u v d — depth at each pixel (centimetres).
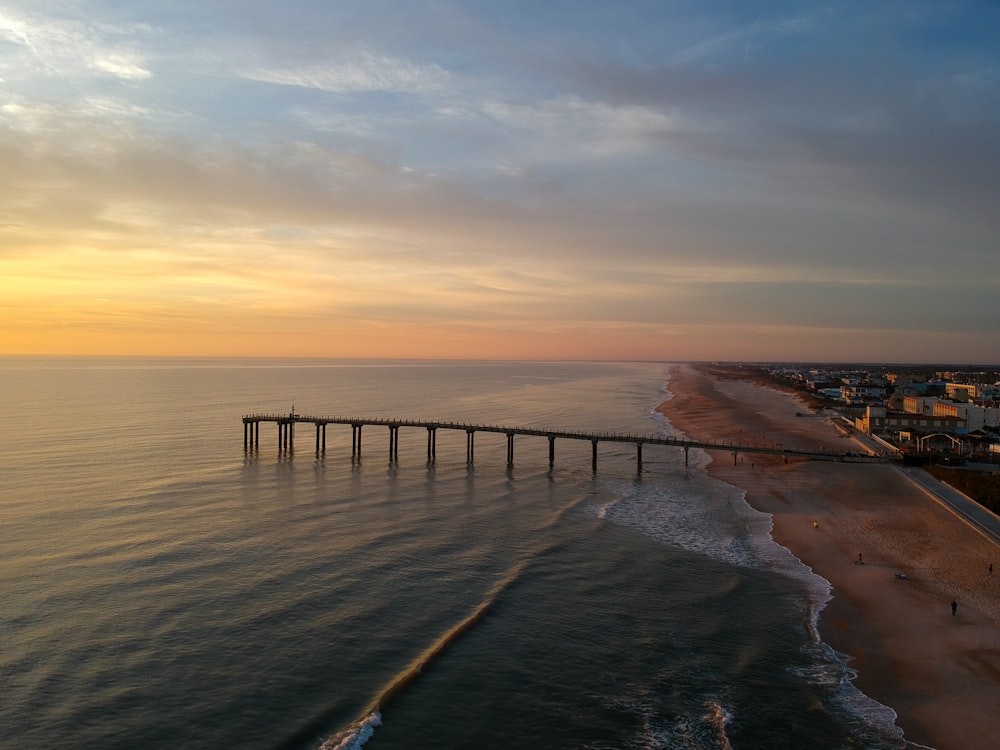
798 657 3531
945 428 12006
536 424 13825
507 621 3950
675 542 5500
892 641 3691
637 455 9056
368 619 3953
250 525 5834
